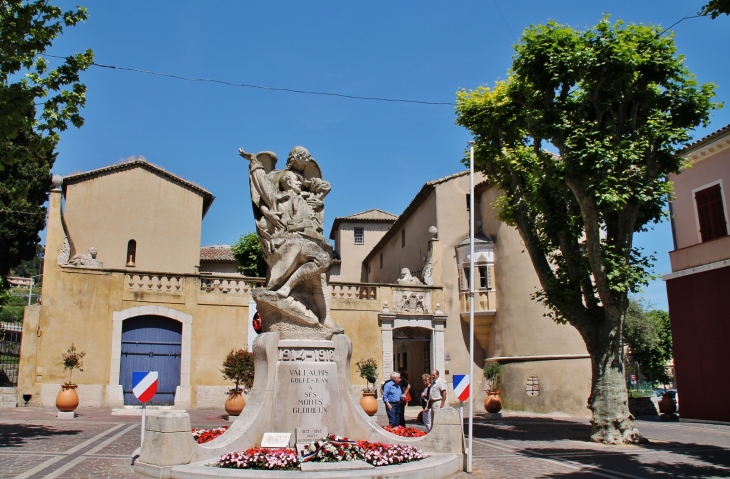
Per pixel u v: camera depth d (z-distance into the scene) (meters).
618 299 16.38
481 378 29.36
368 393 22.27
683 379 23.62
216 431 10.99
